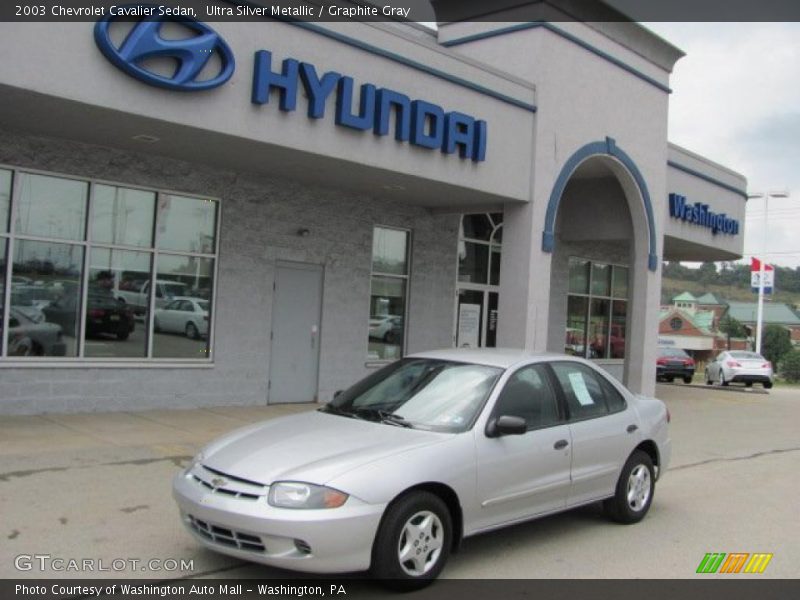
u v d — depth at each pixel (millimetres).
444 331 15672
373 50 10773
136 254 11172
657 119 16688
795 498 8781
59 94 7953
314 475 5035
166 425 10266
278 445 5551
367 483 5047
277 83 9602
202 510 5148
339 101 10336
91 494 6996
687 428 14422
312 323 13406
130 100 8469
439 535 5410
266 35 9602
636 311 16734
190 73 8750
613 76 15281
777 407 19609
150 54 8461
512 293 13547
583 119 14508
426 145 11461
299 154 10328
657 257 16844
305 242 13109
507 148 12992
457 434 5758
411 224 14898
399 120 11148
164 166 11266
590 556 6266
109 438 9180
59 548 5715
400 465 5254
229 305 12164
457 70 12070
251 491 5051
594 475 6754
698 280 169375
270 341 12734
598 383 7250
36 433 9141
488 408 6020
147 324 11320
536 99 13484
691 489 9062
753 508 8211
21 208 10047
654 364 16938
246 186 12273
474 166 12398
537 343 13523
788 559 6453
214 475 5320
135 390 11133
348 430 5855
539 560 6105
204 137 9602
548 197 13680
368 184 12633
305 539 4824
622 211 17375
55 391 10359
